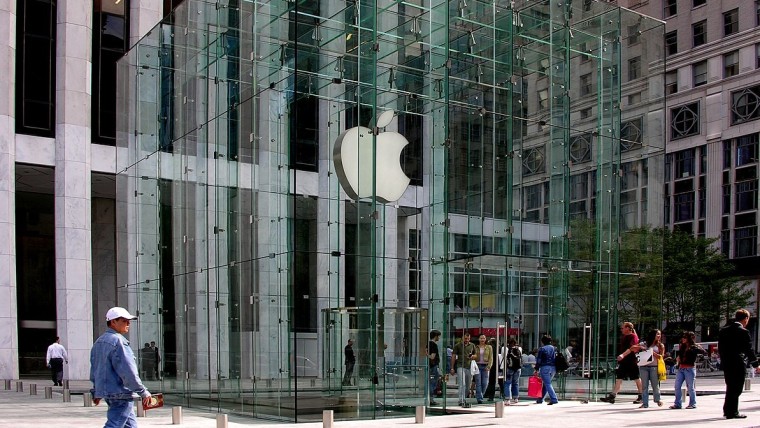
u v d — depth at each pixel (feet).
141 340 88.74
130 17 150.51
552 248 79.87
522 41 80.23
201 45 79.00
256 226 68.90
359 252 65.05
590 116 84.12
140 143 90.94
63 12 142.92
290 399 62.54
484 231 75.36
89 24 145.18
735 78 241.55
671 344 212.02
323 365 63.10
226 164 73.82
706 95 249.96
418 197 70.44
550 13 82.33
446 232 70.13
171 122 84.23
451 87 74.64
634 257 86.02
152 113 88.53
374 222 65.51
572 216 81.71
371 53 67.62
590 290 81.97
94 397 34.17
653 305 86.48
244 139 71.15
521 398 78.79
